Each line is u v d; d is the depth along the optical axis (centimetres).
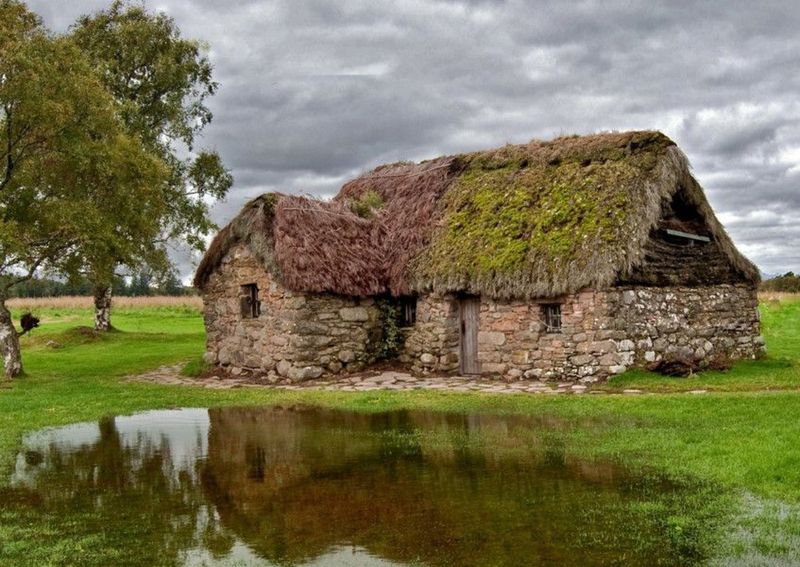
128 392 1855
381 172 2639
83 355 2872
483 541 733
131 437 1298
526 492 886
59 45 1958
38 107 1867
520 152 2205
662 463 984
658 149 1872
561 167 2034
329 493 911
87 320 4647
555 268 1773
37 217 2025
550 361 1814
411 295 2112
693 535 732
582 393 1591
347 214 2231
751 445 1011
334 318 2070
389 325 2177
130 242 2180
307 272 1986
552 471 976
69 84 1936
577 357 1767
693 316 1898
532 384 1772
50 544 760
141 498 913
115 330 3622
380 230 2258
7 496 933
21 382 2081
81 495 931
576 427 1241
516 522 784
